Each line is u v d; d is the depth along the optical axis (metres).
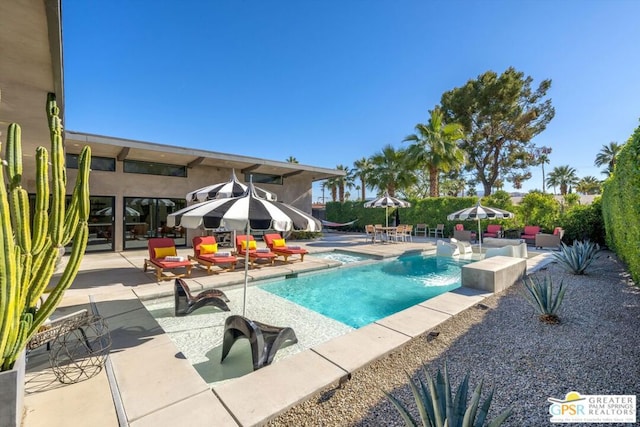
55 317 4.30
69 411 2.35
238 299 6.11
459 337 3.81
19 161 2.02
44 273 2.24
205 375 3.33
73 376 2.83
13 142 1.99
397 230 15.02
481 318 4.46
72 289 5.88
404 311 4.66
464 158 18.48
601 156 39.72
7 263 1.79
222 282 6.63
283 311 5.44
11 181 1.97
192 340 4.18
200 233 13.30
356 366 3.03
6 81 3.11
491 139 22.42
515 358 3.24
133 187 11.67
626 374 2.88
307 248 12.76
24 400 2.46
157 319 4.90
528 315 4.55
